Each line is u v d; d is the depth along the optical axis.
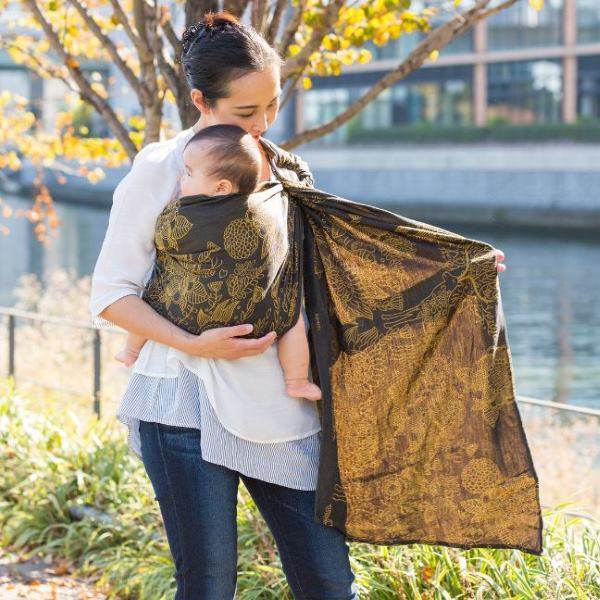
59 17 6.88
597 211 46.69
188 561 2.88
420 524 3.08
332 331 2.99
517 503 3.00
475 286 2.97
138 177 2.84
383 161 55.44
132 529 5.17
